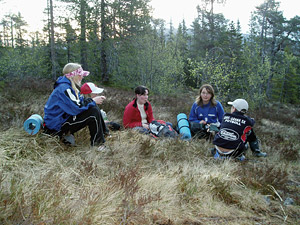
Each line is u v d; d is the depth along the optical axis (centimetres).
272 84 2861
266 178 309
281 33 3672
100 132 352
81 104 335
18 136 330
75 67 328
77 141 367
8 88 769
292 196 290
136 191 232
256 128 715
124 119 508
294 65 3058
